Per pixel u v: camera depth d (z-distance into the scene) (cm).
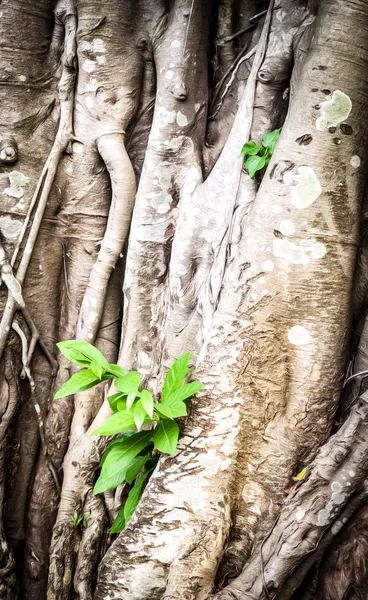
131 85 151
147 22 150
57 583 153
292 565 126
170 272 147
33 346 157
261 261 129
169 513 130
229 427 130
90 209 157
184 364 130
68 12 150
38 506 160
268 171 131
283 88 140
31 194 154
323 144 127
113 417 128
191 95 148
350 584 126
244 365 130
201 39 147
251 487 132
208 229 144
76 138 152
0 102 152
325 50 127
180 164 149
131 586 130
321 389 131
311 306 129
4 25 150
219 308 132
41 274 157
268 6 146
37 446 161
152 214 149
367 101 128
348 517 126
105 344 160
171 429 128
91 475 155
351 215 129
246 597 127
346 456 125
